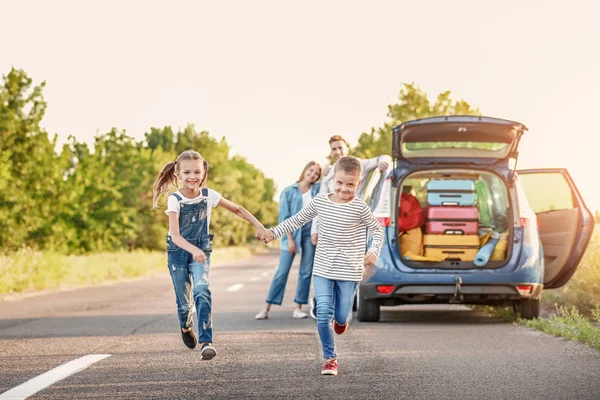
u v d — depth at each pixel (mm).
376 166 10617
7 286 17031
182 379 6020
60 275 20891
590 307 11227
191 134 89812
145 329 9555
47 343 8266
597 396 5258
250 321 10578
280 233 6641
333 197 6492
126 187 66562
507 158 10281
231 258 60250
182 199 6469
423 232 10586
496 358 7000
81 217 56469
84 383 5863
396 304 10312
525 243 10039
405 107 37000
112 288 18641
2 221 41344
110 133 67562
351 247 6430
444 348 7684
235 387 5676
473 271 9883
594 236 11812
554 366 6527
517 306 10367
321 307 6332
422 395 5324
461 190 10359
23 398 5305
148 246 67500
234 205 6656
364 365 6656
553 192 11094
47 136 44469
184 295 6559
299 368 6531
